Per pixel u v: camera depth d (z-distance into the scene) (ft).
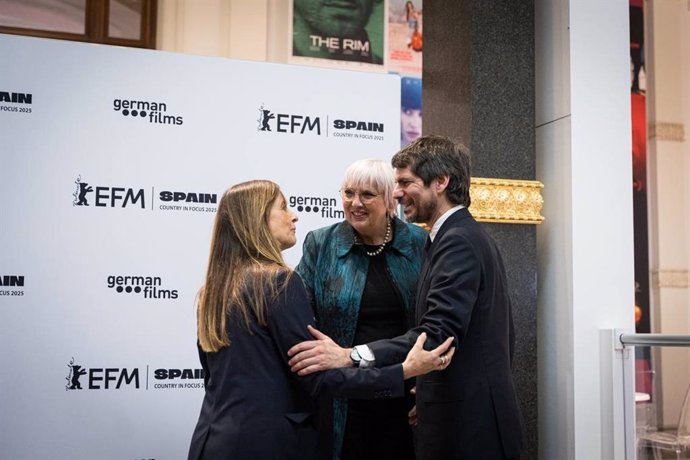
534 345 12.42
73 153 12.12
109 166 12.26
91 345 12.05
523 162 12.69
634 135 27.76
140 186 12.40
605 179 12.61
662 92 27.96
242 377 7.50
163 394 12.37
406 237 10.43
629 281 12.61
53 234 11.96
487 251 8.86
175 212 12.55
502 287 9.12
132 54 12.48
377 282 10.23
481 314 8.78
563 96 12.72
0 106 11.85
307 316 7.75
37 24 21.93
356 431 10.02
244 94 12.95
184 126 12.65
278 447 7.39
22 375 11.73
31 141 11.95
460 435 8.64
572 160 12.47
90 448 11.98
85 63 12.25
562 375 12.47
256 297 7.61
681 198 27.89
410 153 9.12
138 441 12.21
